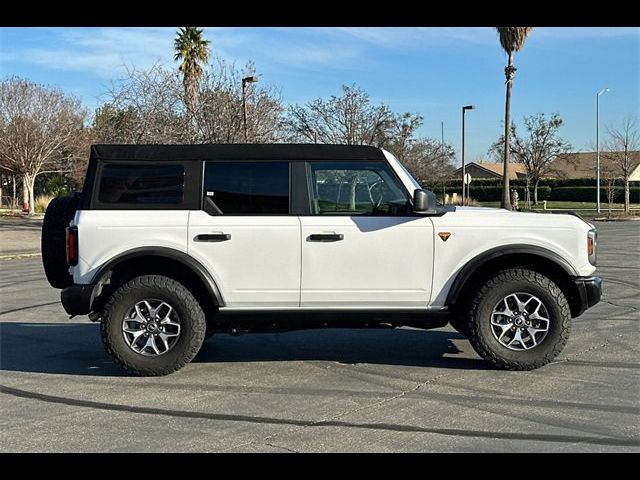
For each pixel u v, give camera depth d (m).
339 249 6.13
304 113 28.33
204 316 6.21
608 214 40.44
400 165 6.35
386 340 7.78
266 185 6.22
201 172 6.22
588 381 5.88
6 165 37.41
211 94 22.30
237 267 6.14
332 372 6.34
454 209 6.46
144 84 22.20
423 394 5.56
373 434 4.64
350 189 6.27
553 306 6.10
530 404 5.25
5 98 36.50
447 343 7.57
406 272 6.16
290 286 6.15
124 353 6.13
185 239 6.11
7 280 13.95
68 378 6.26
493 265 6.40
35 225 30.88
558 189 61.59
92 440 4.60
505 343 6.22
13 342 7.88
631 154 42.59
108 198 6.19
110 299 6.13
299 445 4.45
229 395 5.62
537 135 52.09
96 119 34.00
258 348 7.42
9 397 5.64
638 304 9.80
